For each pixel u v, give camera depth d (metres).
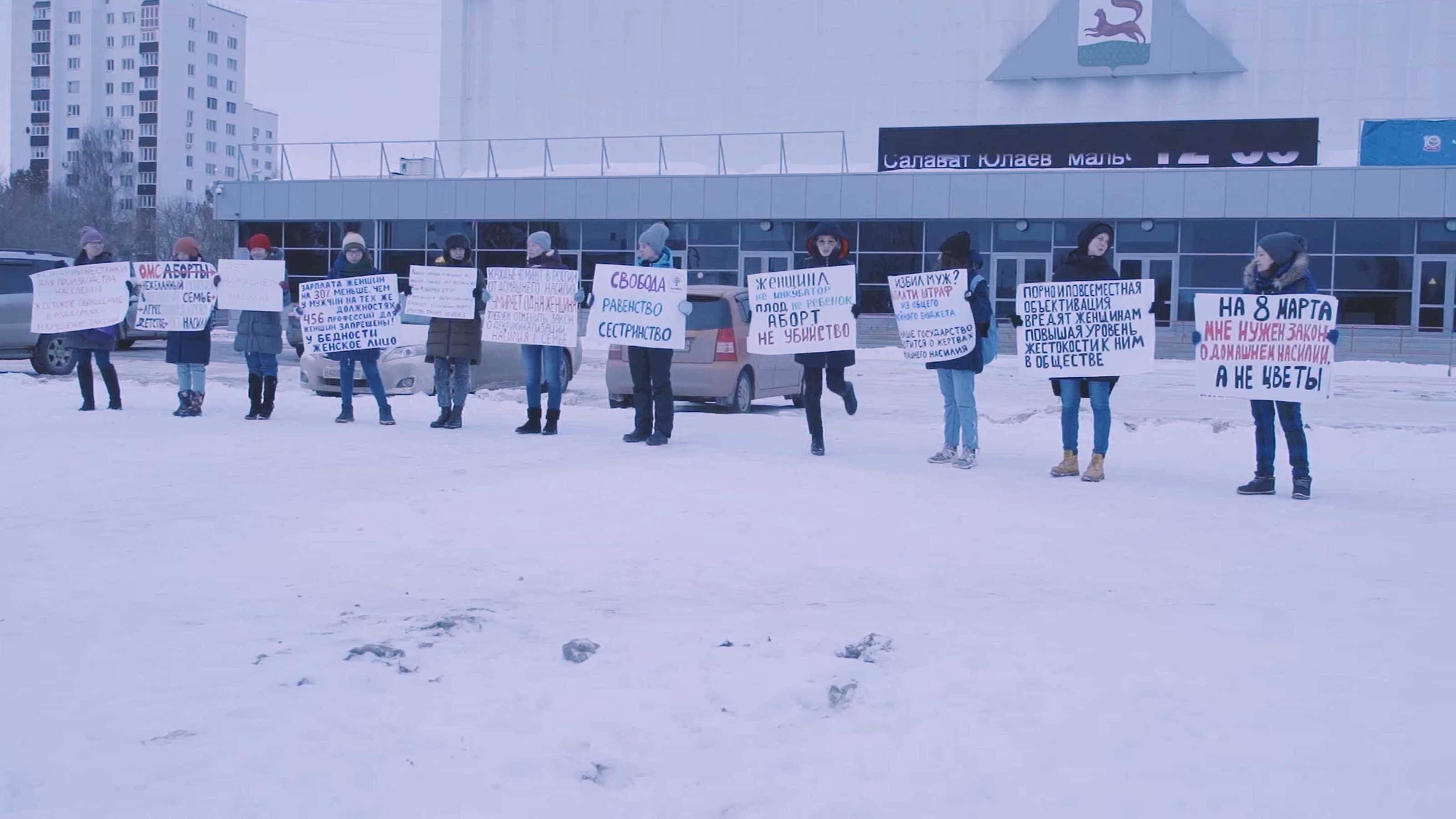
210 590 5.82
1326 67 44.56
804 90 50.50
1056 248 38.91
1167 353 34.41
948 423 10.37
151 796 3.50
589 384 22.33
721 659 4.80
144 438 11.24
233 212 45.75
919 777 3.70
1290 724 4.12
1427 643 5.11
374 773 3.69
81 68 118.88
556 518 7.64
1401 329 35.09
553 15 54.00
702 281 42.25
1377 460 11.39
